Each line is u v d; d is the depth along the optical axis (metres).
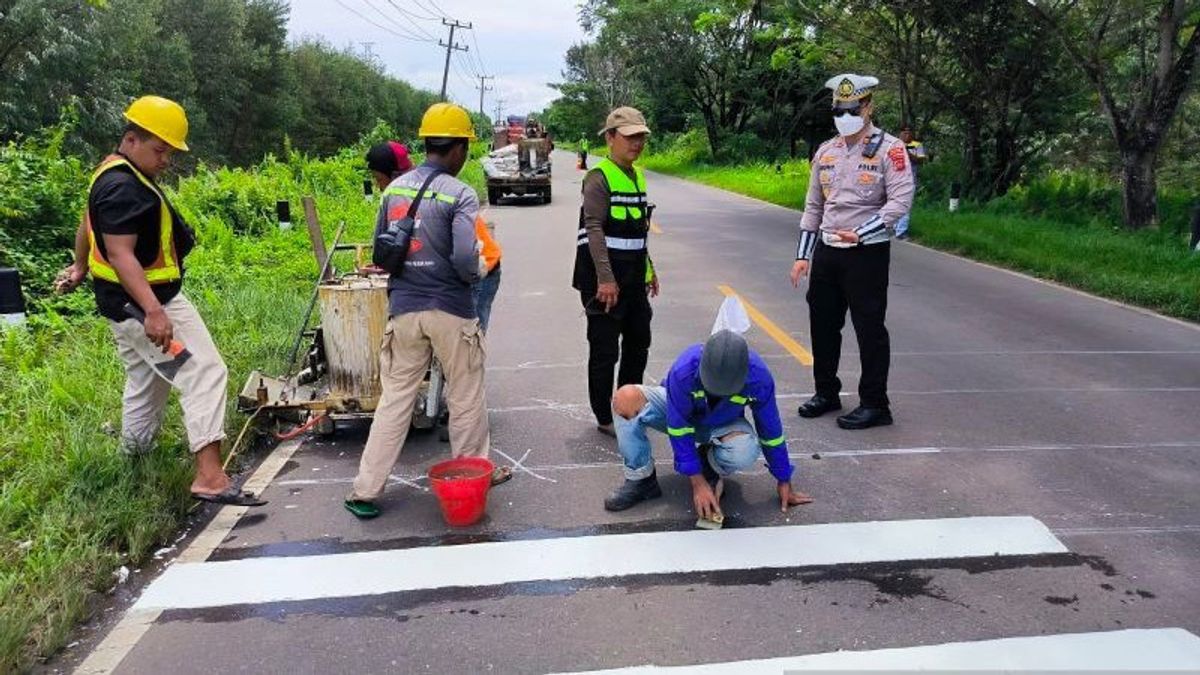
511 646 3.02
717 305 8.87
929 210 17.50
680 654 2.96
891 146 4.87
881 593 3.34
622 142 4.56
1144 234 12.74
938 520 3.93
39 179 8.55
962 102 18.98
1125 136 13.85
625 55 41.84
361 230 12.37
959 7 16.83
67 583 3.27
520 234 15.32
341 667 2.91
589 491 4.31
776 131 40.66
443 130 3.99
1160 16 13.23
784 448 3.96
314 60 51.97
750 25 36.00
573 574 3.50
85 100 22.80
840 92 4.88
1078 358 6.73
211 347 4.06
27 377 5.28
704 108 41.44
